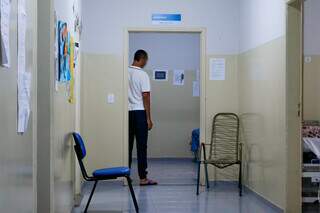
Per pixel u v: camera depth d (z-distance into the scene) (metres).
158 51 8.96
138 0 6.27
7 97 1.67
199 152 6.18
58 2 3.19
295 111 4.32
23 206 2.01
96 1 6.21
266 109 4.96
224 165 5.93
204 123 6.33
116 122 6.21
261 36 5.18
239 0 6.30
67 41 3.79
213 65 6.36
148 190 5.83
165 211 4.59
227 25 6.36
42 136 2.79
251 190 5.54
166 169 7.64
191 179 6.66
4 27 1.53
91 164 6.17
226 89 6.36
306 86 5.57
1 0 1.48
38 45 2.79
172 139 8.96
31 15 2.27
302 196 4.51
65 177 3.77
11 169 1.75
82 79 6.07
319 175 4.54
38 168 2.79
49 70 2.79
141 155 6.18
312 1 5.59
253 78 5.52
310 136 4.87
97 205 4.88
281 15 4.47
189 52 9.01
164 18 6.30
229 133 6.30
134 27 6.26
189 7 6.32
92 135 6.18
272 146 4.73
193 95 8.99
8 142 1.69
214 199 5.23
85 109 6.18
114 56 6.23
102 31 6.22
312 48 5.58
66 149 3.84
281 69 4.46
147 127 6.22
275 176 4.61
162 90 8.97
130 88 6.21
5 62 1.59
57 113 3.12
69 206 4.17
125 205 4.88
